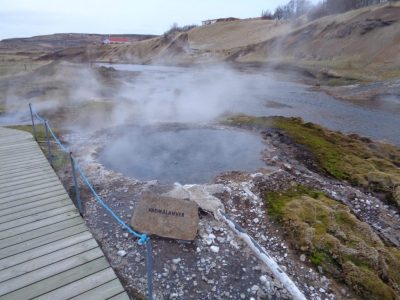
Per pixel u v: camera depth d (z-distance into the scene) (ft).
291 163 32.63
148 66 217.36
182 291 15.61
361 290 16.06
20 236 15.24
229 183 27.40
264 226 21.26
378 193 27.43
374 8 144.56
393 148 40.04
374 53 115.44
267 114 63.05
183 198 23.39
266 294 15.58
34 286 12.10
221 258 17.93
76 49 209.77
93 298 11.64
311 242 18.89
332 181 29.27
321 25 165.27
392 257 18.35
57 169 29.22
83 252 14.19
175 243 18.94
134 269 16.84
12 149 28.37
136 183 27.09
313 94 88.12
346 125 55.93
